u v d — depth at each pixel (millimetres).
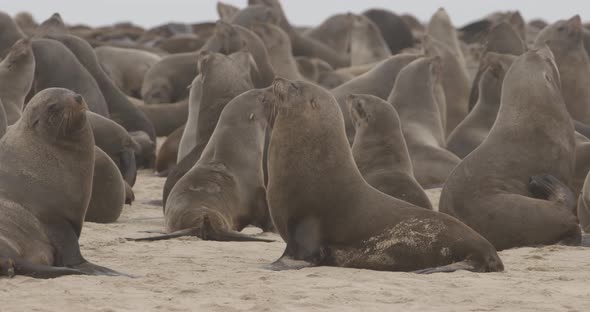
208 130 36250
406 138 42844
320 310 17109
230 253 24406
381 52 81938
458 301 18062
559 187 27312
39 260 20188
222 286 19188
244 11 76312
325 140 22625
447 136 51250
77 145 21031
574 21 48188
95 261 22531
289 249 22328
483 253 21203
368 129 29766
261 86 47594
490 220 27250
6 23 56438
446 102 54594
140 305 17328
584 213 31016
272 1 84750
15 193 20328
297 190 22438
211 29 108562
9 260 19312
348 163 22656
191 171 29594
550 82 29188
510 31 53750
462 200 28000
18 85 39031
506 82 29391
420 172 41750
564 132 28828
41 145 20766
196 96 40062
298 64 70000
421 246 21406
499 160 28156
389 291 18828
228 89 36625
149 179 44094
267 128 32812
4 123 31703
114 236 27500
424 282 19750
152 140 48938
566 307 17719
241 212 29672
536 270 22234
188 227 27391
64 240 20641
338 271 21109
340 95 49625
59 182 20734
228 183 29266
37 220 20359
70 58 46250
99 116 39625
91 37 96375
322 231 22234
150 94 62344
